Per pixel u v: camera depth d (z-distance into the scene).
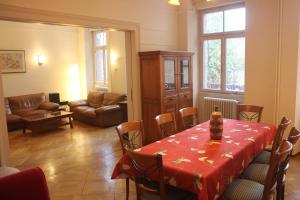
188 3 5.38
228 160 2.12
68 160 4.32
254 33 4.27
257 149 2.70
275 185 2.06
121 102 6.36
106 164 4.10
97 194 3.15
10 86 7.34
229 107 5.26
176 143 2.60
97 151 4.73
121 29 4.41
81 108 7.28
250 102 4.47
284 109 4.06
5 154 3.09
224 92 5.53
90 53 8.82
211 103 5.55
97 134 5.93
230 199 2.10
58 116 6.30
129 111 4.99
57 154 4.64
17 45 7.42
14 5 3.11
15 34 7.36
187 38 5.48
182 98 5.11
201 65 5.84
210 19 5.59
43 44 8.01
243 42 5.15
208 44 5.71
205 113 5.71
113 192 3.19
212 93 5.72
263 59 4.23
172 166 2.02
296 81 3.91
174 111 4.90
